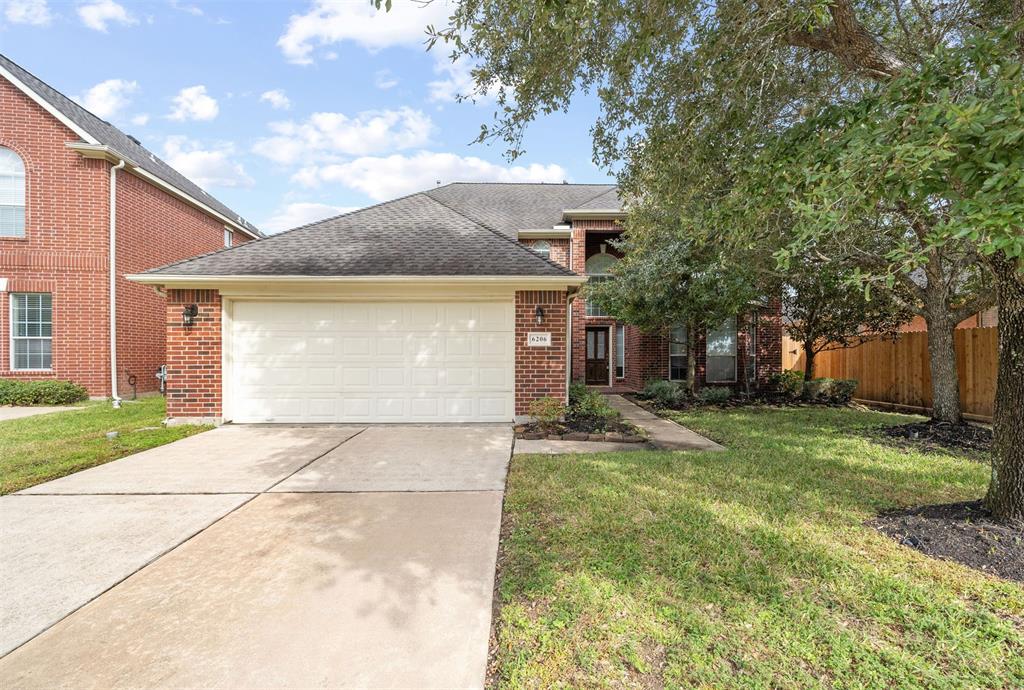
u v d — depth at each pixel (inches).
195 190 661.3
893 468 220.7
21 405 429.1
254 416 332.2
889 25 232.1
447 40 171.5
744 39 195.0
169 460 238.2
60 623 103.8
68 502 177.6
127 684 86.1
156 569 127.0
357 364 334.0
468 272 324.5
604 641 97.0
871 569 124.6
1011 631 98.7
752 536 144.1
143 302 522.0
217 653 94.3
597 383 655.1
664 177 241.0
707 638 97.7
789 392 507.2
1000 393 147.7
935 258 303.6
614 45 206.1
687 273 417.4
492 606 110.3
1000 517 145.2
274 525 156.3
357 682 86.4
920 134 103.5
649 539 142.9
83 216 469.1
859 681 86.3
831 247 301.1
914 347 418.3
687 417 388.8
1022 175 87.7
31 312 470.0
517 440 287.6
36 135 461.7
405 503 177.2
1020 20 107.5
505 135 219.6
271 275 314.5
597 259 654.5
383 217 403.5
